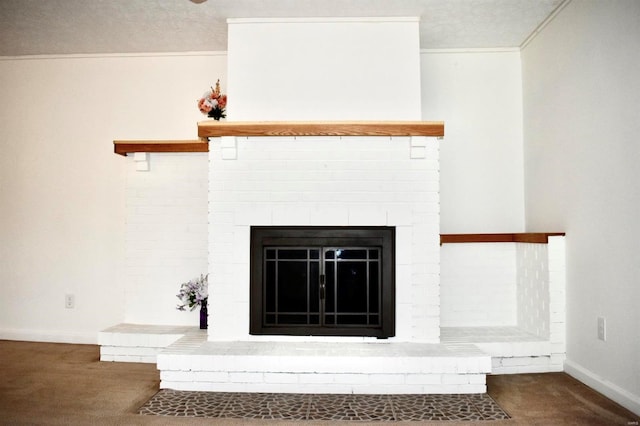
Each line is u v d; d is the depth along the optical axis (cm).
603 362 248
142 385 261
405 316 280
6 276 374
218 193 285
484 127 357
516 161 355
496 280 333
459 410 224
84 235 367
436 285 280
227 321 283
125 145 329
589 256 261
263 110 301
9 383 264
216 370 252
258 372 252
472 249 334
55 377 275
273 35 303
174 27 320
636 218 220
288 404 233
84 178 369
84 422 209
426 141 282
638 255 219
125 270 338
